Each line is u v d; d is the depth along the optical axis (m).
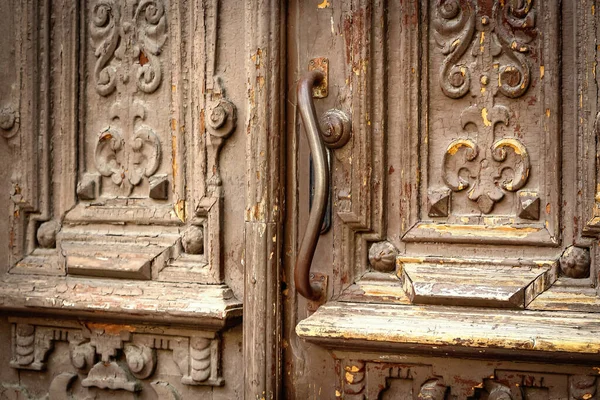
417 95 1.63
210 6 1.78
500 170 1.58
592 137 1.50
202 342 1.77
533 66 1.56
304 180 1.71
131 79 1.88
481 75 1.60
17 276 1.93
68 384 1.90
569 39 1.53
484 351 1.48
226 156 1.78
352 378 1.63
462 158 1.61
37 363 1.92
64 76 1.93
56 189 1.95
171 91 1.84
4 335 1.97
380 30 1.64
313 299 1.68
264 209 1.68
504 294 1.52
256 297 1.67
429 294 1.56
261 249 1.67
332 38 1.69
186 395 1.80
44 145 1.94
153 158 1.85
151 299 1.77
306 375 1.70
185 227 1.83
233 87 1.77
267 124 1.68
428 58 1.63
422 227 1.62
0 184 1.97
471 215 1.60
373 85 1.65
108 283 1.85
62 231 1.93
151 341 1.83
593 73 1.50
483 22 1.59
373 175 1.65
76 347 1.89
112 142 1.89
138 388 1.84
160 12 1.85
